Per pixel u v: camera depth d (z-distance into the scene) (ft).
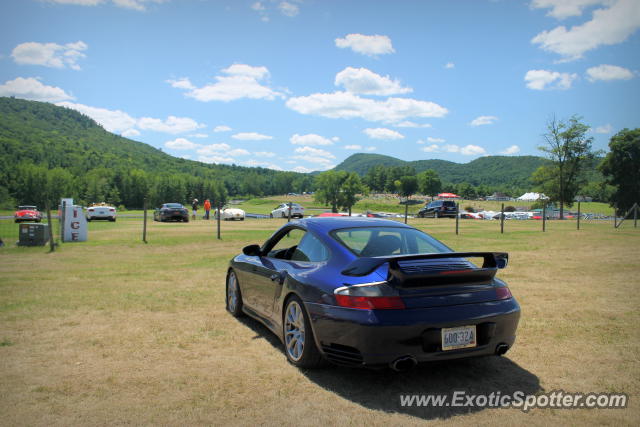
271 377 11.77
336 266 11.93
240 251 42.11
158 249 43.62
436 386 11.28
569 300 21.40
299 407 9.98
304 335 12.05
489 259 11.76
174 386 11.12
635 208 77.25
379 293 10.39
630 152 215.51
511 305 11.57
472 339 10.89
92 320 17.52
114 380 11.48
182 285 25.18
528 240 51.78
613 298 21.85
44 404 10.05
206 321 17.47
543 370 12.44
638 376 12.00
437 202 143.74
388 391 10.94
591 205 277.23
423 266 11.42
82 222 50.01
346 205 483.10
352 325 10.39
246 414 9.62
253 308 16.24
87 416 9.47
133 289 23.91
